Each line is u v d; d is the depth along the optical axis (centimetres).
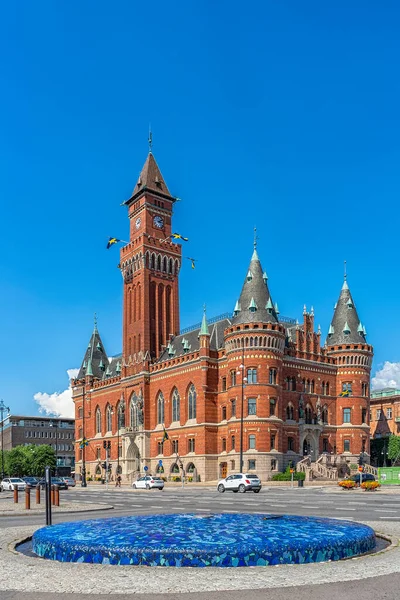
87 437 14025
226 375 10106
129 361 12331
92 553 1814
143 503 4784
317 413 10425
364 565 1706
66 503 4738
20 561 1858
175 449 10812
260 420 9406
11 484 9194
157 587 1462
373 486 6475
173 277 12575
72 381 15038
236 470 9462
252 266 10119
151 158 13012
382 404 13662
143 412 11575
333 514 3328
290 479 8831
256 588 1445
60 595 1405
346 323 10950
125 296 12700
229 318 10956
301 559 1766
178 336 12019
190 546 1781
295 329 10531
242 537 1920
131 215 12912
